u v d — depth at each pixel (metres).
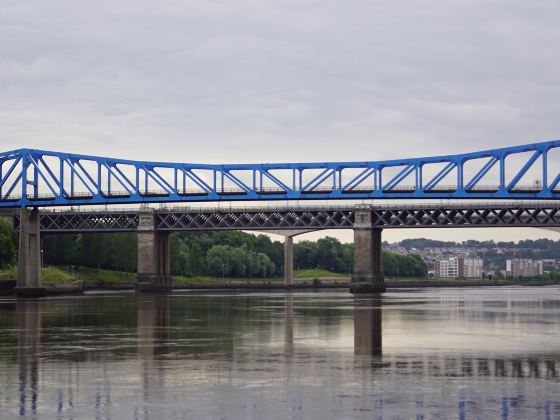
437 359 56.53
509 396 42.62
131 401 41.38
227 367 52.47
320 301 166.75
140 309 127.62
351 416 38.22
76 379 47.72
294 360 55.97
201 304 148.75
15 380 47.41
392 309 127.25
